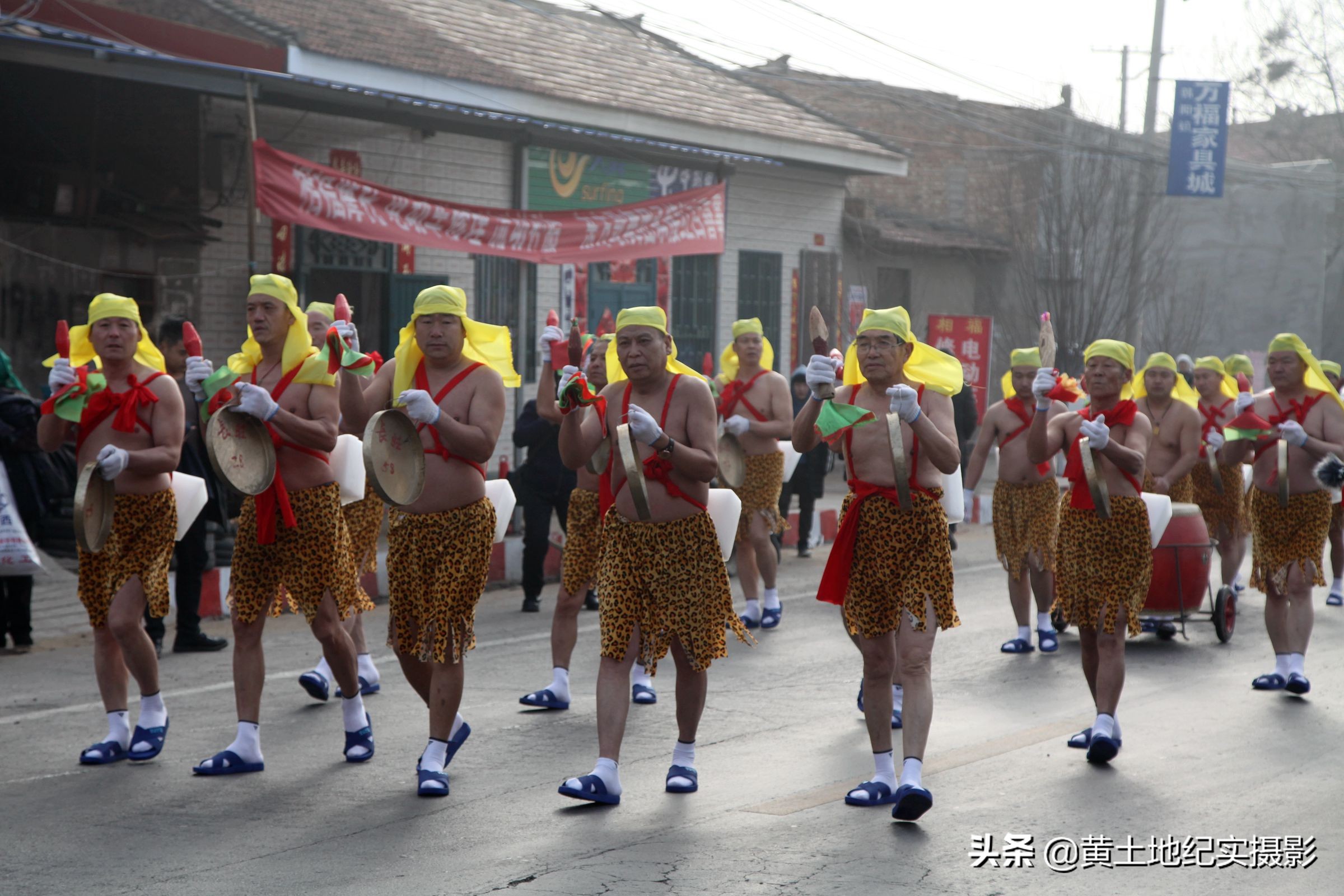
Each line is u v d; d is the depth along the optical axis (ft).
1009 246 88.02
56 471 29.99
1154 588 32.14
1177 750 22.18
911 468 18.69
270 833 17.74
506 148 54.44
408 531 19.61
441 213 43.75
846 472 19.36
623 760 21.54
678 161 61.57
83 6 40.93
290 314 21.13
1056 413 30.89
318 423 20.53
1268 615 27.27
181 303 44.96
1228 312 112.78
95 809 18.88
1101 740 21.15
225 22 45.14
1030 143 86.28
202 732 23.29
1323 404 27.32
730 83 72.02
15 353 41.91
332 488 21.13
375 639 32.76
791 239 69.82
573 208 57.36
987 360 66.08
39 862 16.61
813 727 23.73
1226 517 38.58
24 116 42.47
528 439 36.24
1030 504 30.83
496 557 42.01
